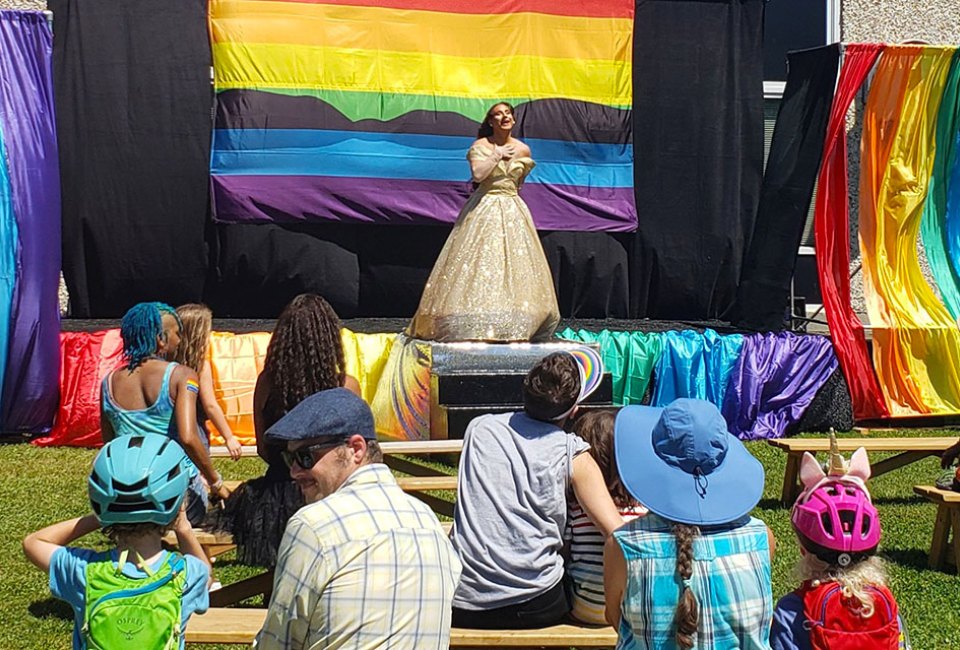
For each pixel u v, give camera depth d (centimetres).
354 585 210
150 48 956
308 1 968
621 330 946
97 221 961
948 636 429
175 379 390
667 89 1045
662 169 1052
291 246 991
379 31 981
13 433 800
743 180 1069
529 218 765
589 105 1018
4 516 583
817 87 939
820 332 1060
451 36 995
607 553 250
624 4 1016
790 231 954
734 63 1054
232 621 344
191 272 982
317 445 225
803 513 253
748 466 253
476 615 314
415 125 991
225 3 955
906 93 918
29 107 784
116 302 980
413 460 749
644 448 253
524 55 1006
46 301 790
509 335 736
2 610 439
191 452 387
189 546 267
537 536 312
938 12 1119
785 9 1138
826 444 638
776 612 253
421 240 1020
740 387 861
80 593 233
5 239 779
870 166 923
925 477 728
